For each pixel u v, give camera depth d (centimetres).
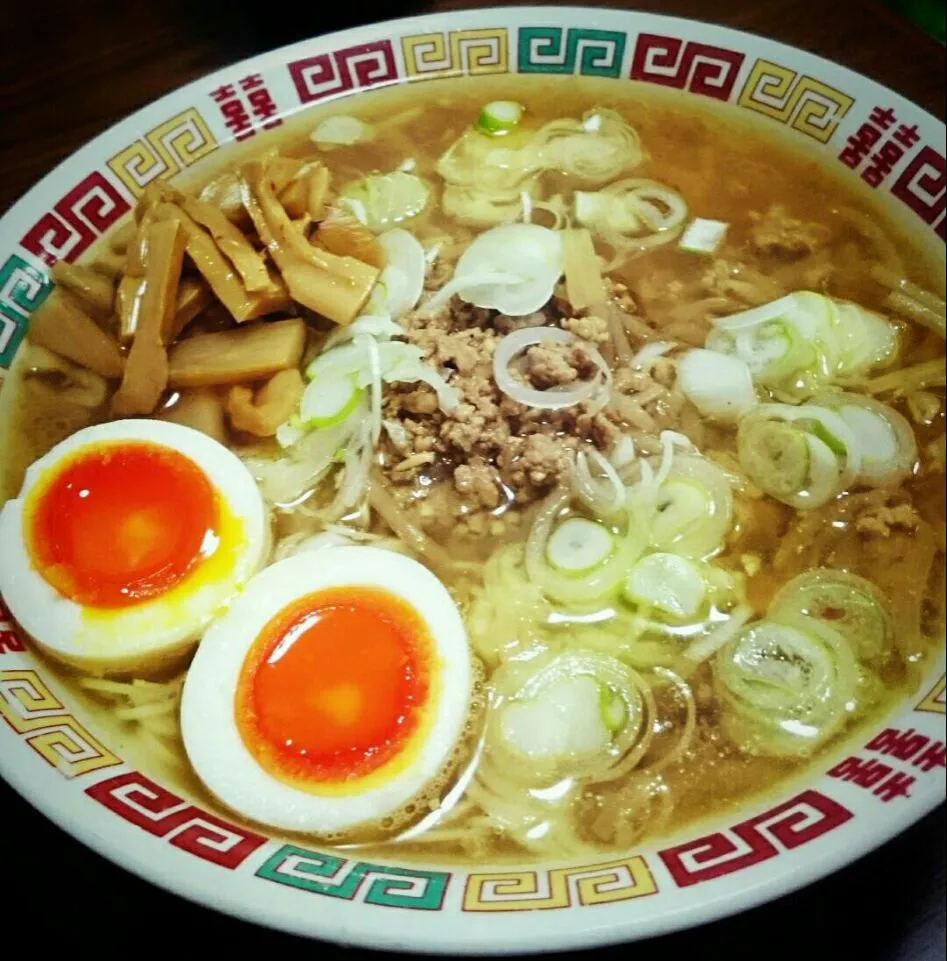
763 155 26
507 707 18
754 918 16
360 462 21
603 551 19
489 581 19
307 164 24
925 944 15
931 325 23
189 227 22
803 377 22
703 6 30
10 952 15
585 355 21
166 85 29
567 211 25
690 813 16
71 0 31
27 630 18
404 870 16
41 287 23
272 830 16
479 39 28
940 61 28
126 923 16
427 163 27
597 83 28
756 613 18
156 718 18
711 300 23
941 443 21
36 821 17
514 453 20
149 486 20
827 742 17
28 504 19
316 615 18
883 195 25
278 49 28
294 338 22
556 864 16
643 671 18
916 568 19
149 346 21
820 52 28
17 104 28
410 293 23
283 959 15
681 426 21
